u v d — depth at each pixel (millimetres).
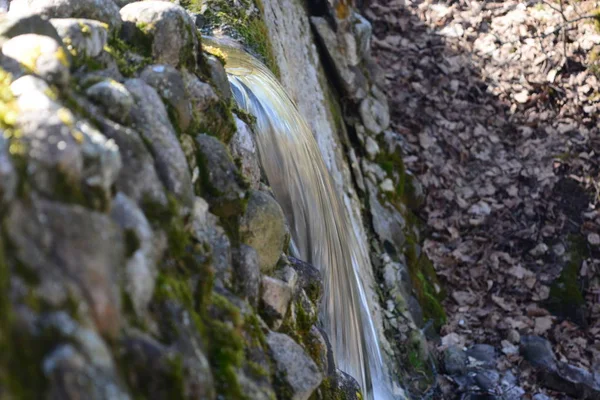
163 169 1729
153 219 1620
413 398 4867
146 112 1769
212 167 2076
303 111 5152
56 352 1141
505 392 5172
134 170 1595
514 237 6477
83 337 1174
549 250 6359
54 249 1236
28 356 1132
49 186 1289
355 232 5176
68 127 1350
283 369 1936
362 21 6328
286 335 2076
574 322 5973
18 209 1211
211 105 2256
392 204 6148
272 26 5082
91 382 1144
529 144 7055
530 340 5582
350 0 6266
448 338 5625
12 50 1573
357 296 4234
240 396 1613
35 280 1188
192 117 2094
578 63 7523
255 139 3312
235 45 4133
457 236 6500
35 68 1544
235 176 2115
